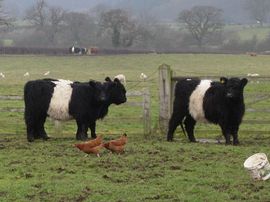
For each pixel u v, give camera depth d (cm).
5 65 7006
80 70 6500
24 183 1145
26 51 8138
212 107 1672
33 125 1770
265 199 1027
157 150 1526
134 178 1188
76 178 1188
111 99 1805
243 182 1146
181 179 1173
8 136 1880
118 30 9688
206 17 10431
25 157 1436
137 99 3161
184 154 1469
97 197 1046
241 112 1664
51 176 1208
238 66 6788
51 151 1521
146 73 5828
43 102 1747
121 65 7056
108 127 2206
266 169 1159
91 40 10262
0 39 10444
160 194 1061
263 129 2203
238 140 1739
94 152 1420
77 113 1739
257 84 3588
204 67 6706
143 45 9762
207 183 1141
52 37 10556
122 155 1443
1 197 1054
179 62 7281
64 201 1031
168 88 1859
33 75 5631
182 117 1747
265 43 10262
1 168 1299
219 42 10556
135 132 1988
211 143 1706
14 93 3444
